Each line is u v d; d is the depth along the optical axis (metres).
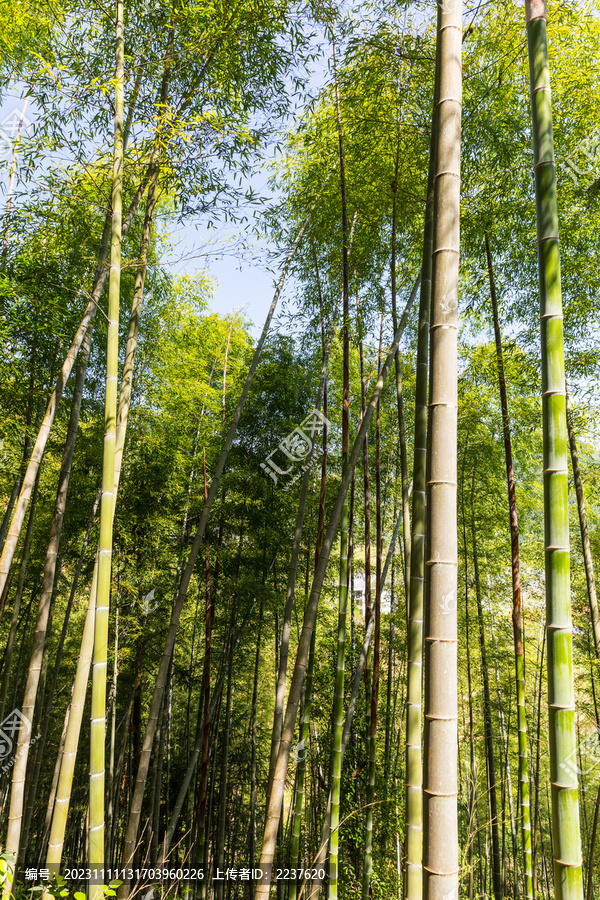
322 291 5.85
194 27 3.79
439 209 1.62
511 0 3.98
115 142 2.69
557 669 1.43
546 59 1.65
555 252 1.59
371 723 5.06
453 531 1.48
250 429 7.05
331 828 3.75
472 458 6.87
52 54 3.72
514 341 5.73
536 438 6.61
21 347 4.43
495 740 9.09
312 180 5.09
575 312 5.13
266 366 7.07
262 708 11.25
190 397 7.16
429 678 1.43
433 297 1.60
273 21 4.21
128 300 5.98
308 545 7.36
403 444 3.94
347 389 3.91
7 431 4.83
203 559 6.76
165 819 7.74
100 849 2.23
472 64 4.43
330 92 4.56
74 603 9.64
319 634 9.02
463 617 8.62
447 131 1.64
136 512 7.10
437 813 1.36
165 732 7.51
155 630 7.59
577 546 7.31
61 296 4.28
